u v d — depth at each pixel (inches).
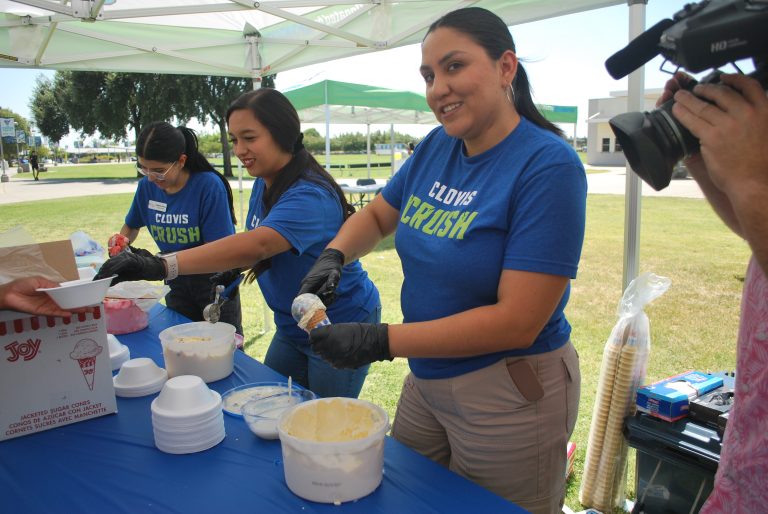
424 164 55.3
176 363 62.0
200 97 842.8
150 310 93.3
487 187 46.4
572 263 42.3
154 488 41.4
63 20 121.1
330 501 38.8
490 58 44.1
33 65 133.3
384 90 298.8
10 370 48.7
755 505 32.1
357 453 38.3
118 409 55.7
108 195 646.5
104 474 43.5
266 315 170.9
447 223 48.3
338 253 56.0
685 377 77.4
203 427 46.6
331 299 50.9
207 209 99.6
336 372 74.4
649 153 29.2
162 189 100.0
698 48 25.3
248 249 63.7
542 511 50.9
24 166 1489.9
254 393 58.6
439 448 57.2
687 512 71.7
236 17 133.7
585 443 103.8
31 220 416.5
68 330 51.0
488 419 48.8
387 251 308.2
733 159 26.8
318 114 426.9
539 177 42.6
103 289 49.1
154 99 834.8
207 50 143.5
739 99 26.7
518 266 42.0
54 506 39.5
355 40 118.8
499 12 102.1
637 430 72.6
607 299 203.6
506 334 41.6
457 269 46.7
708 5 26.1
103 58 141.3
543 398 48.5
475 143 48.6
